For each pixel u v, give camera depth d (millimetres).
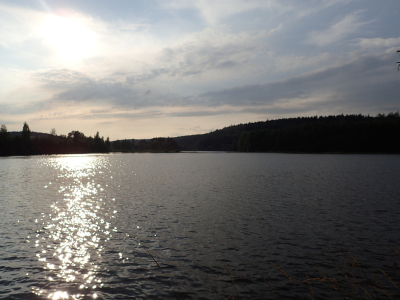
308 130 173250
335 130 162750
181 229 16859
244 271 11375
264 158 116125
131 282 10586
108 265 12016
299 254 12945
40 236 15742
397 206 22328
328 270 11359
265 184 36406
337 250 13328
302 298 9453
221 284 10398
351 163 77188
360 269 10375
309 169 58969
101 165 83750
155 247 14016
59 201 26141
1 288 10117
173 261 12359
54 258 12734
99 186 36875
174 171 59375
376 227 16781
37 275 11117
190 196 28047
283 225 17453
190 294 9742
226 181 40281
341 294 9656
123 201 25734
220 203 24344
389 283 10242
